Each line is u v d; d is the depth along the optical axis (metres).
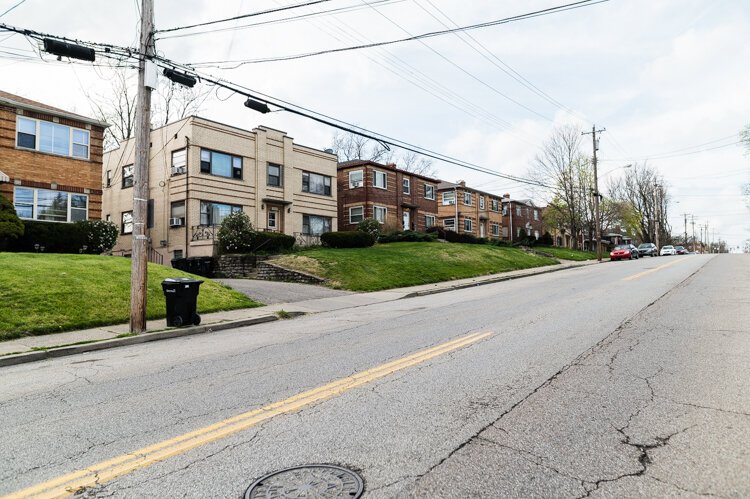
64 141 20.69
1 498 3.01
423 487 2.96
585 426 3.85
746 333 7.13
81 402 5.13
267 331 9.95
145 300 9.90
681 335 7.14
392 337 8.09
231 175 26.19
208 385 5.56
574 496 2.83
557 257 39.03
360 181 35.00
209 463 3.40
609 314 9.30
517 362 5.88
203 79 11.97
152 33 10.38
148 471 3.32
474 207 50.19
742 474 3.02
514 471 3.14
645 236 73.19
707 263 24.61
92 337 9.23
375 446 3.58
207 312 12.29
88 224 20.02
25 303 10.53
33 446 3.88
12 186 19.05
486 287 18.17
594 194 41.31
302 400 4.75
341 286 17.84
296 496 2.89
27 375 6.71
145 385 5.74
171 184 25.12
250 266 21.30
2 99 18.75
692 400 4.36
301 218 30.14
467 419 4.06
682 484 2.93
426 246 28.50
